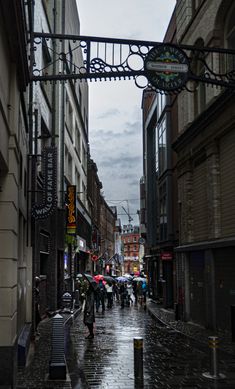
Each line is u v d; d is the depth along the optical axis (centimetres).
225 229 1714
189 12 2191
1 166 836
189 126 2011
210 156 1823
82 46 1141
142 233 4950
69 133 3158
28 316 1383
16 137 912
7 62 847
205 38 1891
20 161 1096
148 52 1149
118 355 1264
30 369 1007
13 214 869
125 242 14938
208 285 1784
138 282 3647
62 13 2611
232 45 1747
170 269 2936
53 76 1112
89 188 5419
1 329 814
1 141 762
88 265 5188
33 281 1403
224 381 941
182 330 1784
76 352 1317
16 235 931
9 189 862
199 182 2038
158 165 3322
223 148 1738
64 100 2759
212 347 993
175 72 1159
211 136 1802
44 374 954
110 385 910
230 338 1554
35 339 1391
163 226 3075
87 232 5025
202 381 941
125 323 2120
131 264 14562
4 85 802
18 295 1059
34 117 1777
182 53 1168
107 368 1083
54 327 952
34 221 1590
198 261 1977
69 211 2902
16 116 916
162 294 3334
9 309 823
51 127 2361
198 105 2086
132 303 3762
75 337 1636
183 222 2211
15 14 764
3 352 806
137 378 937
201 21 1955
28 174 1466
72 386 902
